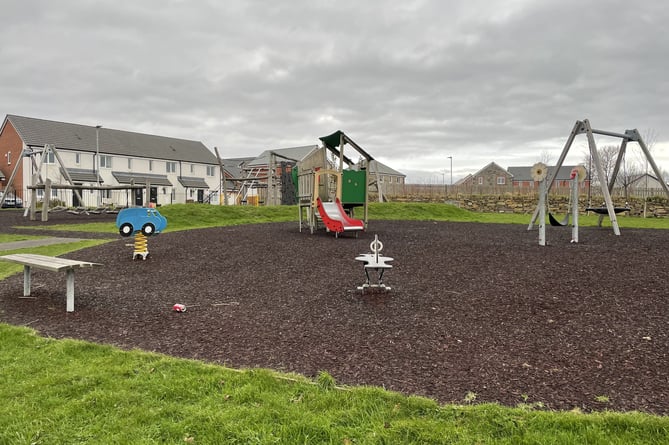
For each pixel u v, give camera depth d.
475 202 31.61
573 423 2.75
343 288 6.42
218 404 3.05
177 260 8.71
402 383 3.46
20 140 45.03
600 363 3.82
